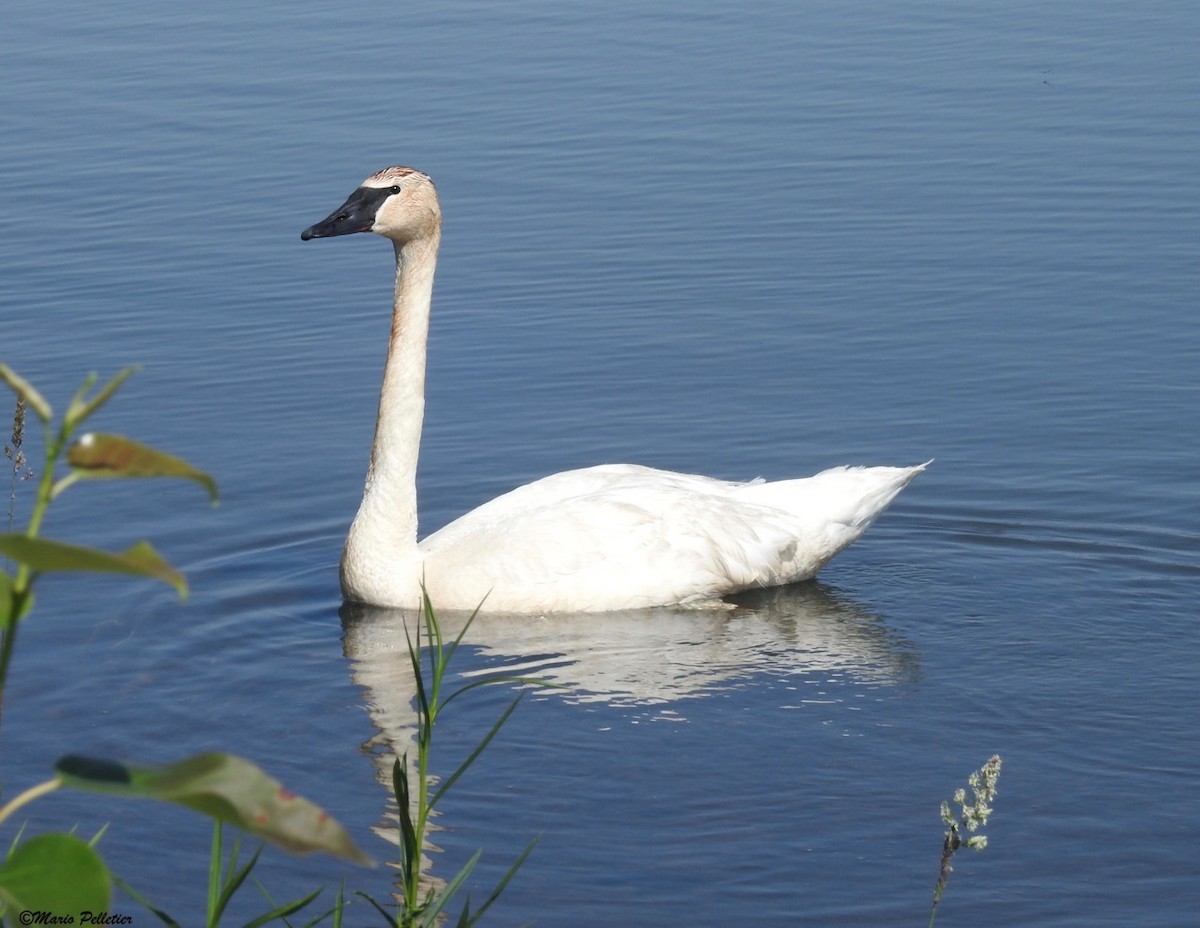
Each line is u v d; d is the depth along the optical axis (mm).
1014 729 11266
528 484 14648
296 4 31656
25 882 4035
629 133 24625
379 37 29359
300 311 19734
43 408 4059
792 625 13281
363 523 13750
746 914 8992
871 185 22656
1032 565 14180
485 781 10633
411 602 13625
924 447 16297
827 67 27203
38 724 11555
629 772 10711
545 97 26094
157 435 16672
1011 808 10141
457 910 9055
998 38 28375
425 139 24484
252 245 21422
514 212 22172
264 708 11836
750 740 11156
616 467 14641
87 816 10195
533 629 13281
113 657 12672
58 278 20469
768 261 20656
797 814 10125
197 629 13258
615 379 17906
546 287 20141
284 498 15617
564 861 9602
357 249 21734
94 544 14625
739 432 16719
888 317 19094
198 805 4047
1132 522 14750
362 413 17250
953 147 23750
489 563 13586
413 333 13789
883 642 12867
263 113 25719
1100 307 19047
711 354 18391
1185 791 10336
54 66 28125
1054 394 17141
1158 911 8961
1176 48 27375
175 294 20094
